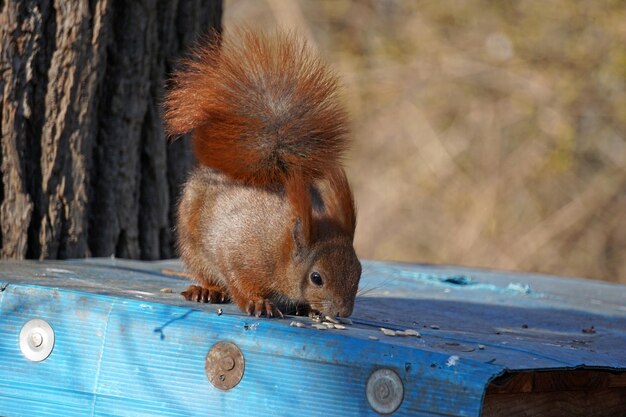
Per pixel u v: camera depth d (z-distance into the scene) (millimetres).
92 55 10367
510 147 22266
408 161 22547
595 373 7289
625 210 21922
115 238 10883
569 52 22250
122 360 7027
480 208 21719
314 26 23844
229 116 8734
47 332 7199
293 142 8805
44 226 10312
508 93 22406
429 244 21781
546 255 21469
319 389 6602
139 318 7020
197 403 6859
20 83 10156
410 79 22766
